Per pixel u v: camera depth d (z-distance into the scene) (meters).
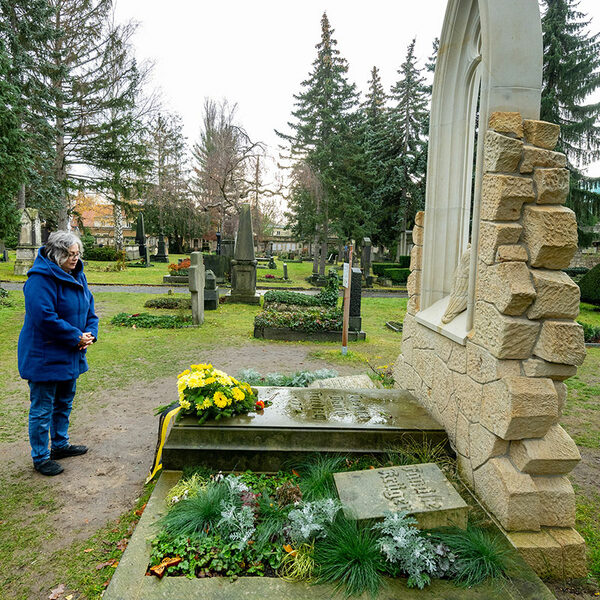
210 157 29.53
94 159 24.19
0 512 2.85
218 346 8.30
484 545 2.19
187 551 2.24
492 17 2.59
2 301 11.26
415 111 30.02
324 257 27.19
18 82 19.16
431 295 4.00
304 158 27.14
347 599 1.97
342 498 2.46
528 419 2.35
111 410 4.75
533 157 2.49
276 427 3.08
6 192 11.52
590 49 20.98
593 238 22.70
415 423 3.25
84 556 2.45
